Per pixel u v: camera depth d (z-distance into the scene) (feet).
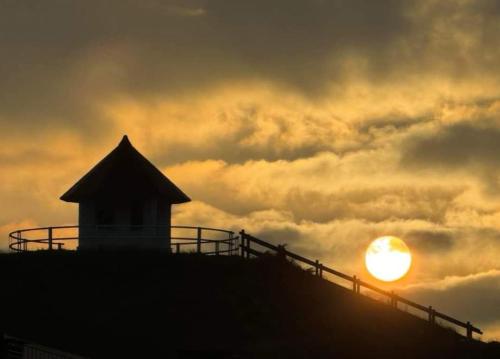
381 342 509.35
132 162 588.91
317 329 515.50
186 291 532.32
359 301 538.88
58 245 574.97
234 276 543.80
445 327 533.14
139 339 501.15
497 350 509.35
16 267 545.03
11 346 486.79
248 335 508.53
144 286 535.19
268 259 554.87
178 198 594.65
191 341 501.56
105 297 528.22
